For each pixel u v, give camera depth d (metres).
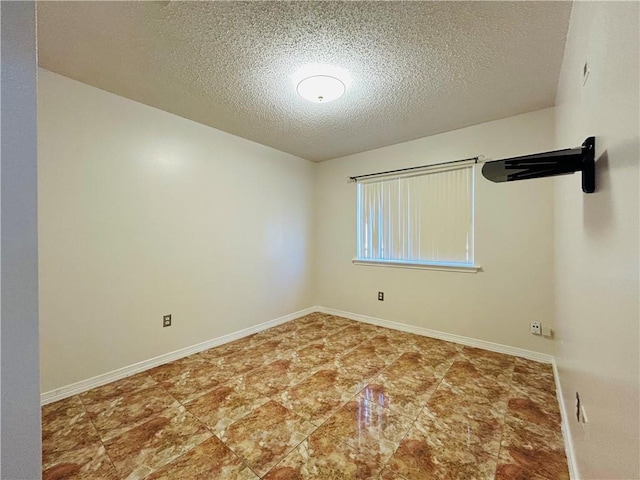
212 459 1.44
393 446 1.52
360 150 3.71
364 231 3.81
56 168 1.99
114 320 2.26
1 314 0.44
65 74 1.99
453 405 1.88
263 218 3.50
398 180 3.46
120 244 2.30
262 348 2.89
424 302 3.26
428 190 3.23
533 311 2.60
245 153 3.29
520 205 2.67
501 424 1.69
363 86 2.14
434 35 1.61
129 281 2.35
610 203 0.80
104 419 1.76
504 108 2.52
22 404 0.46
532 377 2.25
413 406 1.88
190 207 2.77
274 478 1.33
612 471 0.80
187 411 1.84
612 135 0.77
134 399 1.98
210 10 1.42
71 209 2.05
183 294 2.71
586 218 1.13
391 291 3.54
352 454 1.47
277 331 3.42
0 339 0.44
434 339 3.12
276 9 1.42
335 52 1.75
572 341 1.52
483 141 2.84
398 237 3.48
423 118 2.72
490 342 2.82
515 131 2.67
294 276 3.93
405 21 1.50
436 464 1.41
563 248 1.89
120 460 1.44
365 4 1.39
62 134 2.01
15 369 0.45
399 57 1.80
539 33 1.59
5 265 0.44
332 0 1.37
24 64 0.46
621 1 0.69
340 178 4.03
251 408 1.87
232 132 3.08
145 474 1.36
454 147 3.02
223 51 1.74
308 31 1.57
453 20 1.50
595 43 0.96
